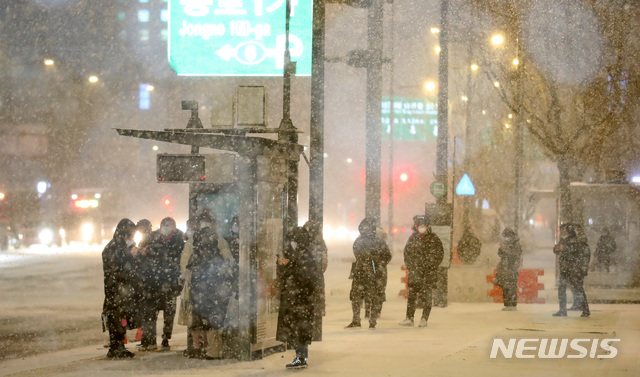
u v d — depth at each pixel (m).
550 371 29.28
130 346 39.72
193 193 35.59
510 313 58.44
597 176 97.94
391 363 32.16
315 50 40.03
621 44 85.12
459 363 31.47
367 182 59.78
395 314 57.34
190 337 34.47
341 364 31.92
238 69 58.12
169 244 37.69
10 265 111.25
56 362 35.47
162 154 34.09
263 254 34.22
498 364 31.17
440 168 65.19
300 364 30.55
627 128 93.19
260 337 34.12
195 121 37.47
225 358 33.62
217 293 33.47
